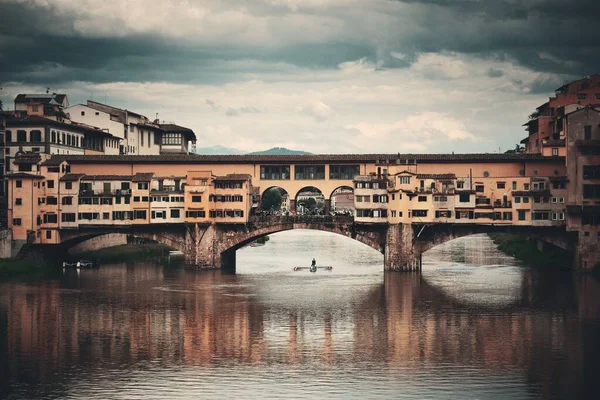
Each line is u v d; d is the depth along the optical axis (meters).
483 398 86.38
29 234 159.75
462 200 156.50
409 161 162.50
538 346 103.75
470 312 122.06
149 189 161.12
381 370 94.81
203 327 113.50
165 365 96.69
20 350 102.56
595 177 155.00
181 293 137.12
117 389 88.94
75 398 86.50
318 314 121.12
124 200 161.00
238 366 96.31
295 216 160.75
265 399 86.00
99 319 118.00
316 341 106.50
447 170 162.38
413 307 125.81
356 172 165.12
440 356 99.88
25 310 123.44
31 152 164.88
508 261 183.38
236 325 114.62
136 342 106.12
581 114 155.38
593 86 189.88
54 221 160.50
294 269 170.25
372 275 160.00
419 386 89.75
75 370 95.06
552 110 191.38
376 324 115.00
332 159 164.62
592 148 154.88
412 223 157.12
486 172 161.75
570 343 104.94
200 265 162.62
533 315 119.75
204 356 100.12
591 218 154.25
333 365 96.62
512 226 156.38
